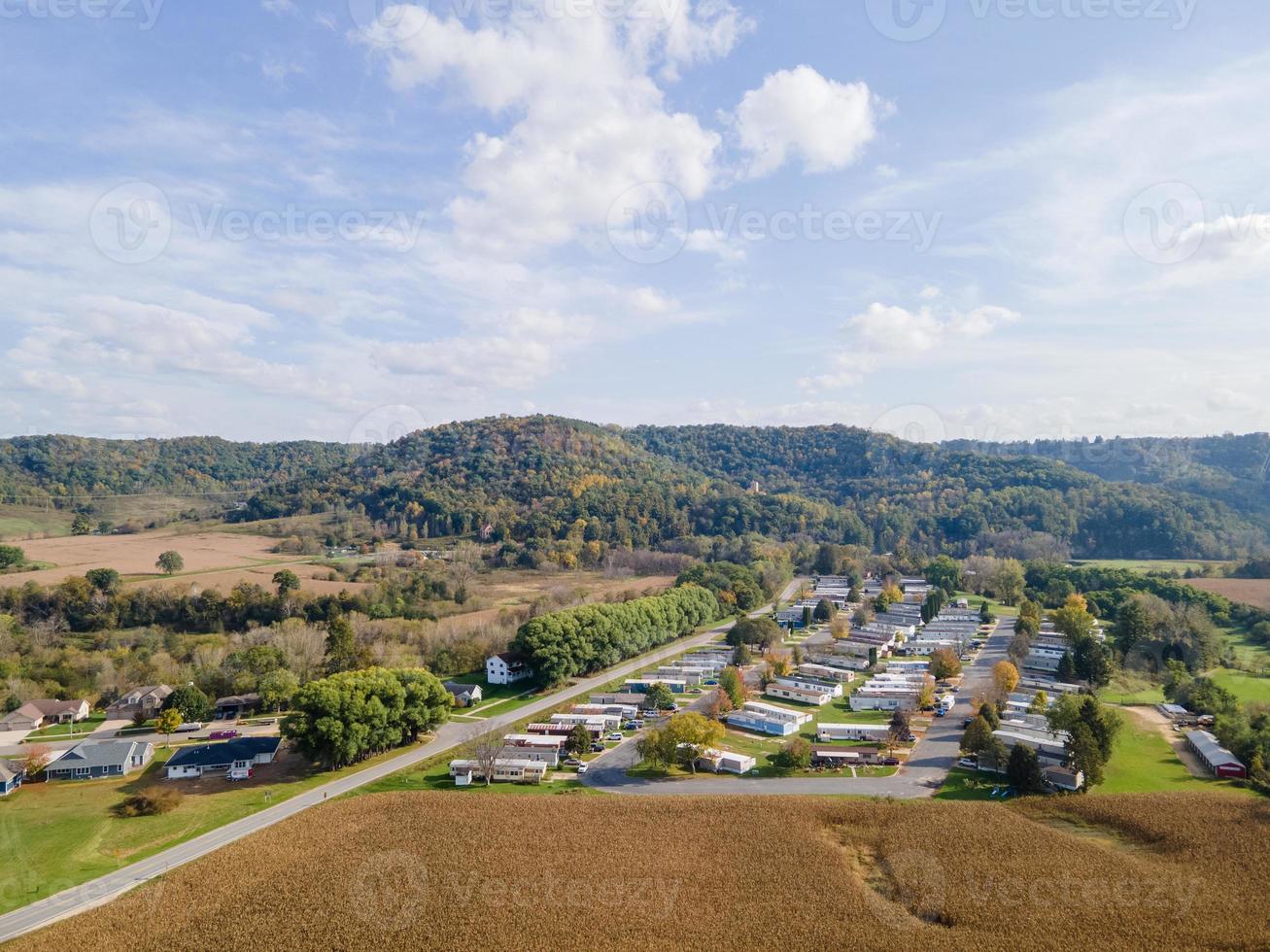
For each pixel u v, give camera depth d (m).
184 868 79.56
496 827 88.31
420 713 118.06
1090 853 81.06
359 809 93.81
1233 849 81.06
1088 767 96.88
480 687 150.75
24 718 126.81
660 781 104.50
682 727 107.25
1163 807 90.69
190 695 129.50
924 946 66.19
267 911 71.31
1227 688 134.38
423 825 88.88
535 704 139.50
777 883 76.00
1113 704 134.62
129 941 67.00
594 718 127.19
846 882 76.19
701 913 71.12
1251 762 101.31
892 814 90.69
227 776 105.94
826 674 157.00
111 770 106.75
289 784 103.38
